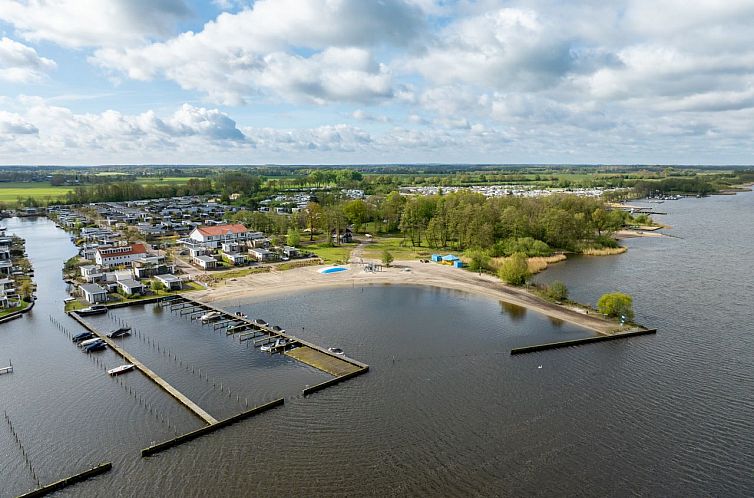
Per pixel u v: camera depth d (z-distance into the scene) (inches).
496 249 7357.3
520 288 5639.8
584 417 2859.3
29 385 3280.0
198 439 2657.5
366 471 2400.3
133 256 6633.9
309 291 5551.2
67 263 6678.2
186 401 3026.6
